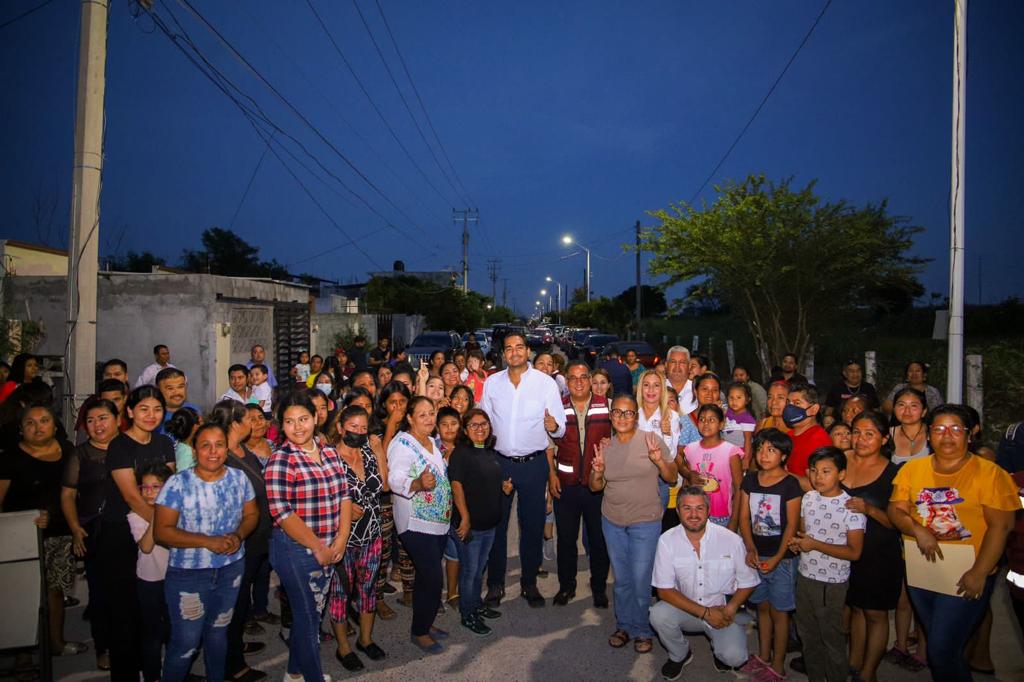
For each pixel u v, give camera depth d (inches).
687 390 276.5
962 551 150.2
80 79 297.3
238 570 161.0
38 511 161.2
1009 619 216.8
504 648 201.0
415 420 197.9
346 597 191.6
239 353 644.7
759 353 667.4
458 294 1900.8
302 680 173.6
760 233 604.7
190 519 153.8
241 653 181.6
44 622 158.9
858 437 177.2
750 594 187.2
